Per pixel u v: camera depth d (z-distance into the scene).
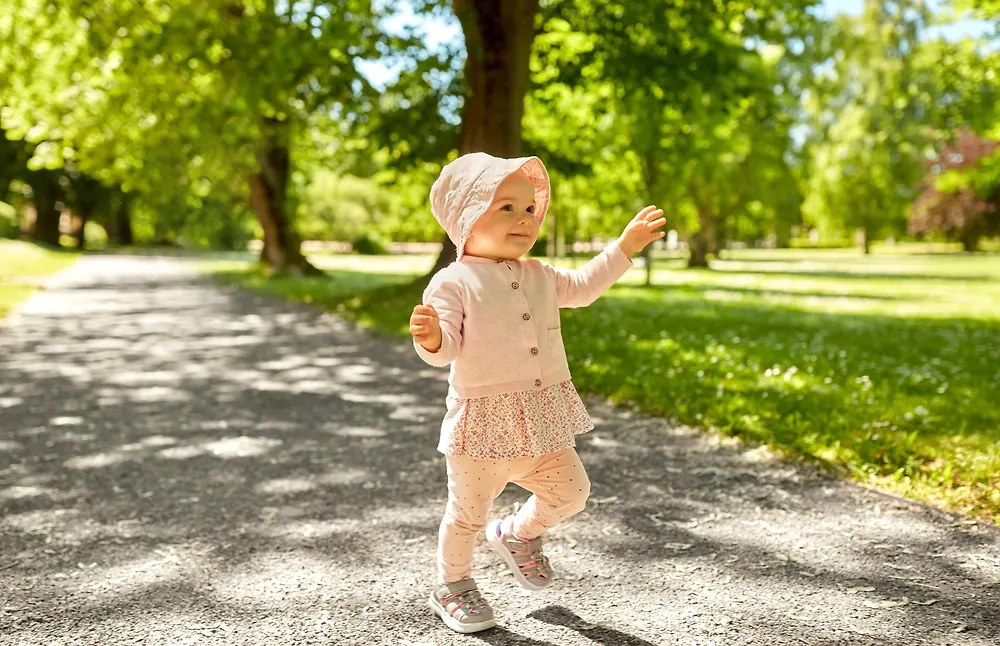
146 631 2.96
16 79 18.44
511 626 3.00
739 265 42.94
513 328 2.98
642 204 26.23
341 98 14.32
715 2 14.77
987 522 4.05
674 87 14.82
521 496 4.54
